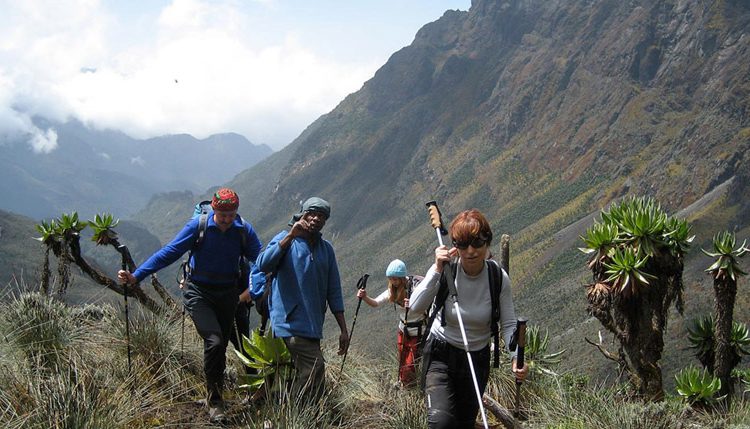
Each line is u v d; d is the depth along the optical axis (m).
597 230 7.71
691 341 8.23
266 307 6.00
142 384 5.56
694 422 6.07
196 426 5.30
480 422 5.77
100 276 7.55
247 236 5.93
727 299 7.68
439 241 4.61
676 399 7.56
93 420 4.39
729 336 7.69
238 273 5.98
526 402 6.61
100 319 6.83
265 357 5.87
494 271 4.49
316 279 5.57
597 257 7.64
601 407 5.71
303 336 5.46
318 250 5.62
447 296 4.48
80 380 4.66
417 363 6.57
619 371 7.35
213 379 5.57
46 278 7.01
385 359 7.32
